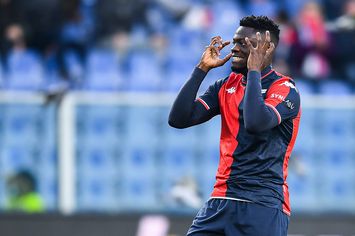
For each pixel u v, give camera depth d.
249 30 16.16
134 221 29.84
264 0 41.03
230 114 16.08
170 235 29.72
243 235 15.68
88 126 31.09
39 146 30.84
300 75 37.66
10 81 37.31
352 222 29.98
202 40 40.03
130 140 31.50
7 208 30.64
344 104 32.28
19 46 38.19
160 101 31.70
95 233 29.66
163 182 31.56
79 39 38.69
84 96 31.14
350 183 32.19
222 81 16.72
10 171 30.91
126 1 39.72
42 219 29.59
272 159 15.80
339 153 32.25
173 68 38.78
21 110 31.09
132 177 31.42
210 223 15.98
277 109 15.56
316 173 32.09
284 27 38.62
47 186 30.73
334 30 38.91
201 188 31.64
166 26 40.03
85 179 30.94
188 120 16.58
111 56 38.44
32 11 38.88
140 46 39.09
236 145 15.90
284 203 15.97
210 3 40.91
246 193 15.70
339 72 38.53
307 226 29.88
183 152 31.78
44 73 37.66
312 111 32.22
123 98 31.45
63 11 39.03
